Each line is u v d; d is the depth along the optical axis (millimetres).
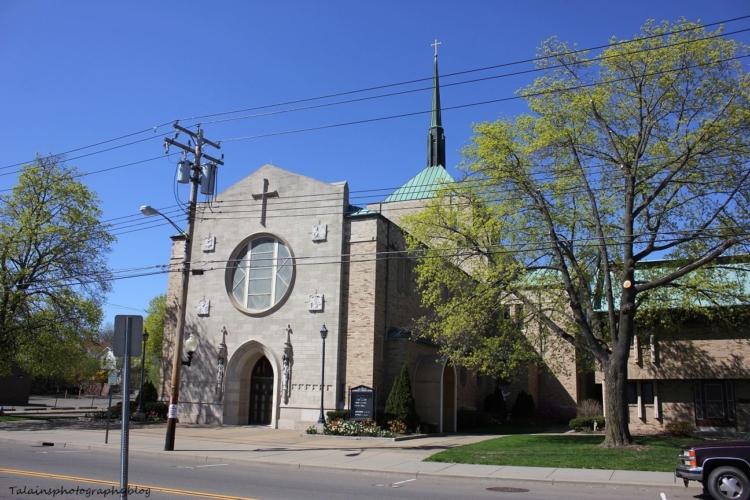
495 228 24078
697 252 23969
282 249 35000
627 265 22641
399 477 17234
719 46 21250
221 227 36719
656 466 18172
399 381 30641
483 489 14992
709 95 21594
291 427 31922
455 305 25375
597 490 15055
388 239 34500
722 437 28203
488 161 23625
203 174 25281
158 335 82938
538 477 16562
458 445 25203
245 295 35406
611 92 22797
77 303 37438
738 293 26188
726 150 21531
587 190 23344
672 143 22703
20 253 36469
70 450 22328
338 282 32781
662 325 28969
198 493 12977
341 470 18391
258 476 16344
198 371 35312
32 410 50312
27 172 36969
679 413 29766
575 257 25125
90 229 38188
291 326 33344
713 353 28688
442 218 25484
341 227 33562
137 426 32500
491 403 43094
